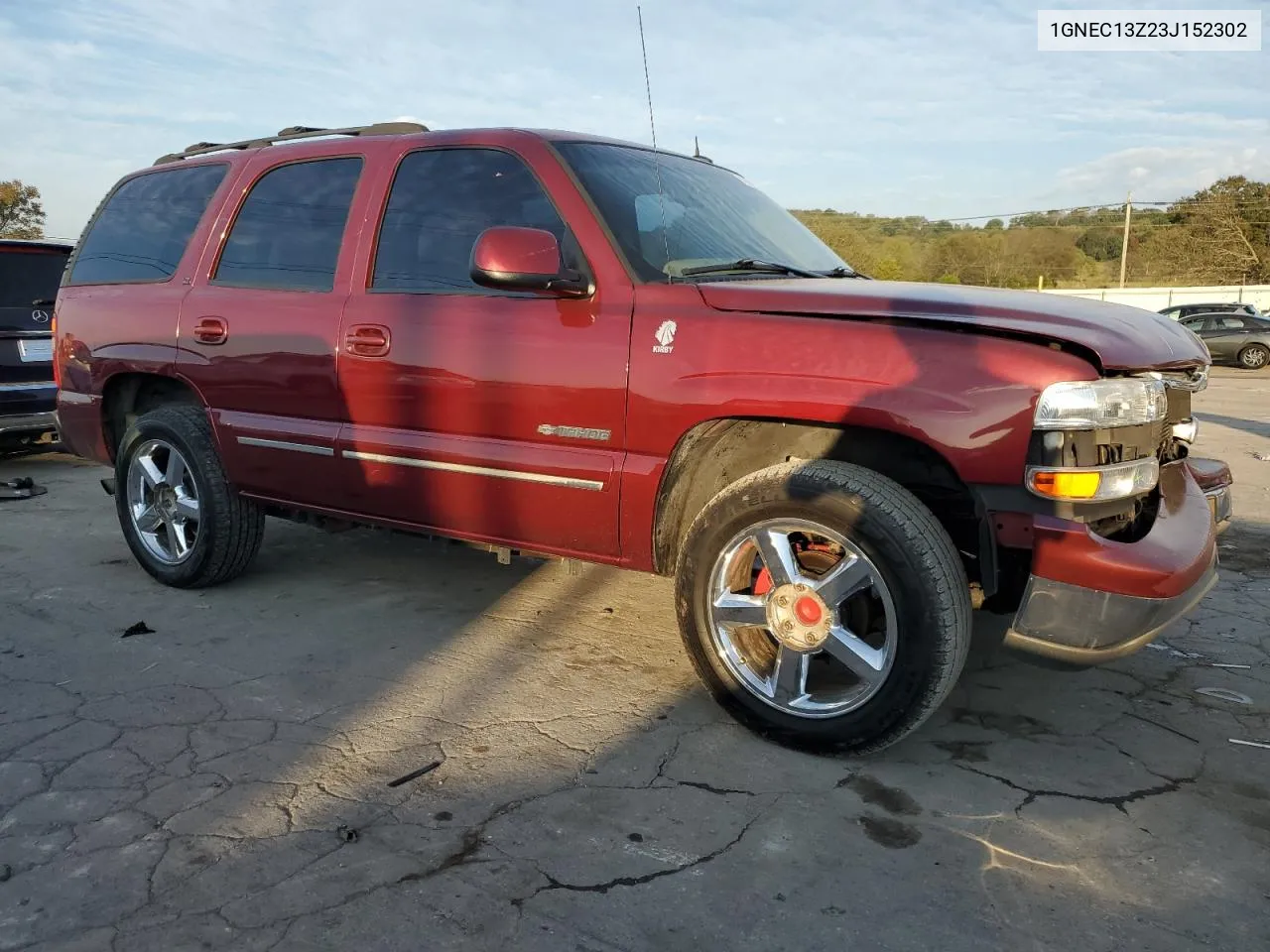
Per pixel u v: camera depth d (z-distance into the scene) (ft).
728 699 9.73
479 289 10.84
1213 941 6.75
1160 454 9.75
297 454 12.44
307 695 10.68
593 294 10.03
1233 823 8.30
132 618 13.19
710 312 9.38
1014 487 8.23
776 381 8.86
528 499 10.53
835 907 7.07
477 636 12.59
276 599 14.03
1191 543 8.85
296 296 12.33
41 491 21.89
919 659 8.48
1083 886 7.38
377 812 8.27
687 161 12.94
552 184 10.53
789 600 9.13
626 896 7.16
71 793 8.54
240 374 12.83
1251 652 12.34
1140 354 8.38
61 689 10.78
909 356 8.45
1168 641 12.73
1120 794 8.76
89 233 15.62
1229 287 136.98
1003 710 10.53
